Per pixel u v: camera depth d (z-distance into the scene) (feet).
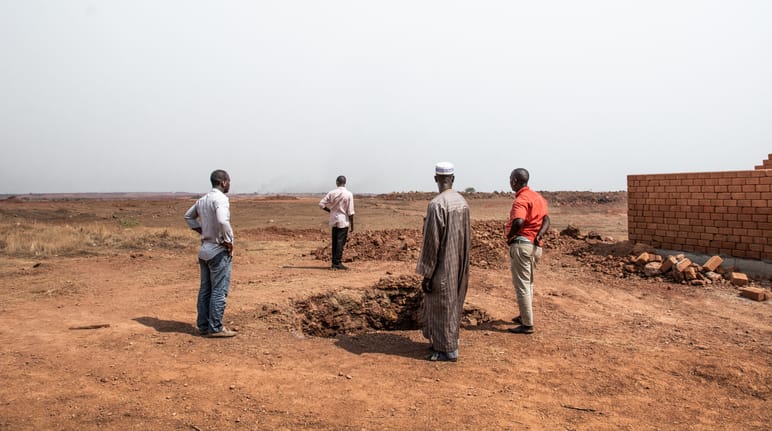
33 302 23.18
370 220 87.20
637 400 13.52
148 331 18.47
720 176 30.27
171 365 15.15
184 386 13.56
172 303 23.22
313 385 13.99
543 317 22.53
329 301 25.21
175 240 47.01
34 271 31.22
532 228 19.75
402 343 18.81
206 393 13.14
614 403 13.29
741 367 15.74
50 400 12.30
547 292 27.48
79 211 99.35
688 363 16.29
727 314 22.99
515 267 19.85
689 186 32.19
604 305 24.82
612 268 32.83
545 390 14.10
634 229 36.45
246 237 61.05
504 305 24.84
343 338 19.29
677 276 29.40
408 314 26.86
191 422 11.41
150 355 15.97
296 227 76.54
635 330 20.40
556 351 17.60
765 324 21.30
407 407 12.62
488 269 34.27
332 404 12.69
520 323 21.62
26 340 17.08
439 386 14.21
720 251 30.35
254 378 14.35
